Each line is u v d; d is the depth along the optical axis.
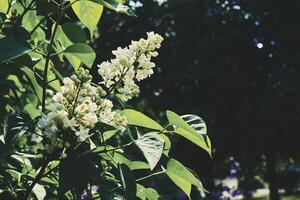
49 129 1.95
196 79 11.91
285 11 11.54
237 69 11.77
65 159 1.98
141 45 2.21
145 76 2.25
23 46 2.08
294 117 11.29
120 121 2.10
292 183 23.61
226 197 8.77
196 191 7.66
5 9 2.60
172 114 2.11
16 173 2.33
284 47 11.64
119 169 2.08
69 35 2.50
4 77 2.74
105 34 10.28
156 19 11.67
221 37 11.63
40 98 2.83
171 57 11.89
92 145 2.07
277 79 11.57
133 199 2.03
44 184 2.42
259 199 18.98
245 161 12.47
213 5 11.95
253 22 11.79
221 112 11.80
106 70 2.20
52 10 2.47
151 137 1.97
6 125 2.00
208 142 2.12
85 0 2.34
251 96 11.74
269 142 11.70
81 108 1.96
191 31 11.95
